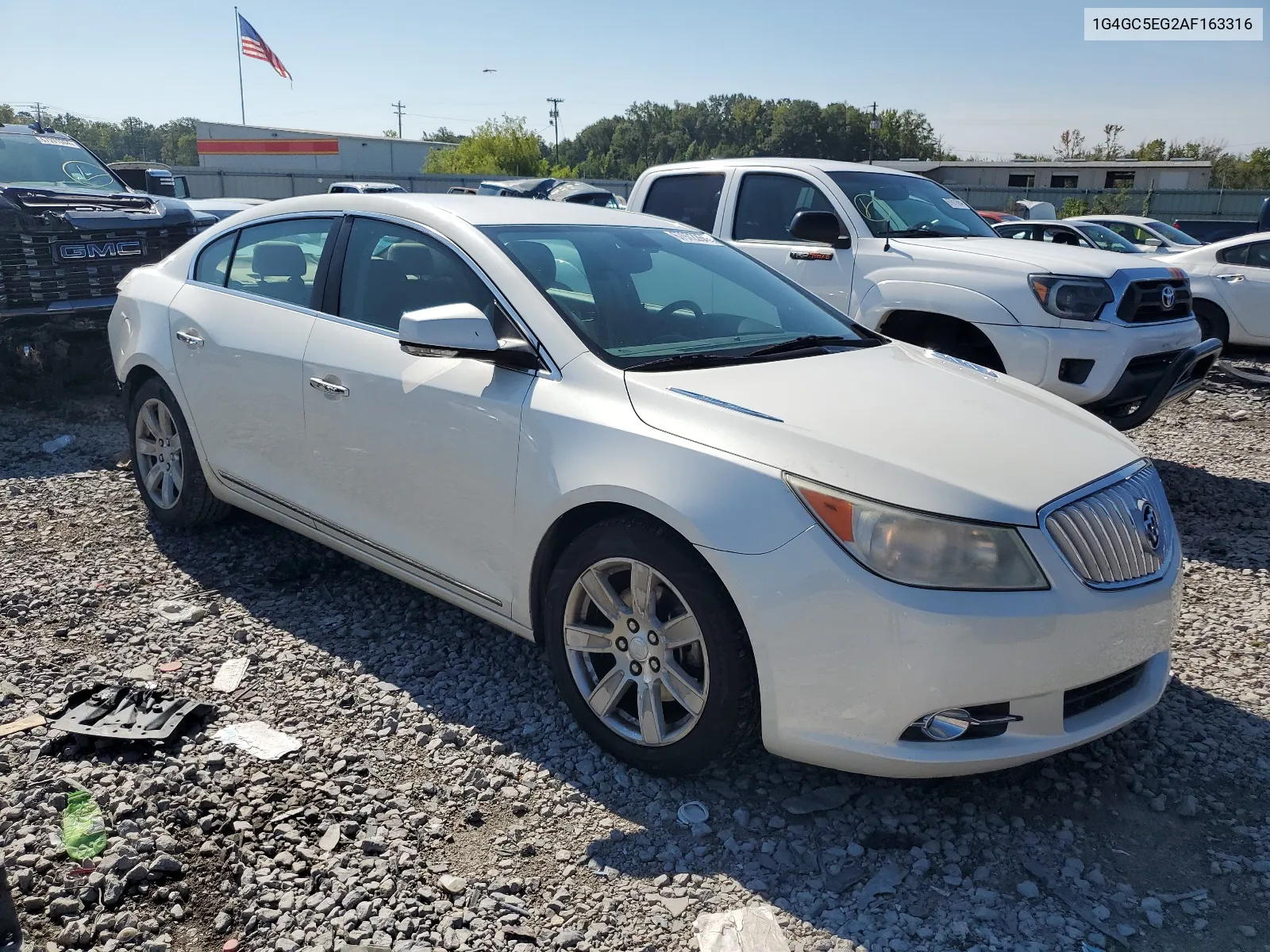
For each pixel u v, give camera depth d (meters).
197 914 2.46
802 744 2.77
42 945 2.33
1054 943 2.45
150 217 8.13
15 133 9.55
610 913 2.51
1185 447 7.67
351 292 3.98
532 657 3.86
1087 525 2.80
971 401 3.32
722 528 2.76
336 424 3.87
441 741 3.25
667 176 8.03
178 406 4.68
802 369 3.44
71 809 2.79
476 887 2.58
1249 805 3.05
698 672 2.97
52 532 5.00
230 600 4.27
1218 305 11.45
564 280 3.57
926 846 2.81
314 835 2.75
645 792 3.02
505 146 75.69
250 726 3.27
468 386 3.43
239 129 57.00
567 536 3.29
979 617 2.58
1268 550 5.30
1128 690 3.03
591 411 3.12
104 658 3.71
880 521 2.64
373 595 4.36
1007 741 2.72
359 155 57.78
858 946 2.43
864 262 6.72
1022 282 6.07
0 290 7.36
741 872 2.68
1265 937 2.49
